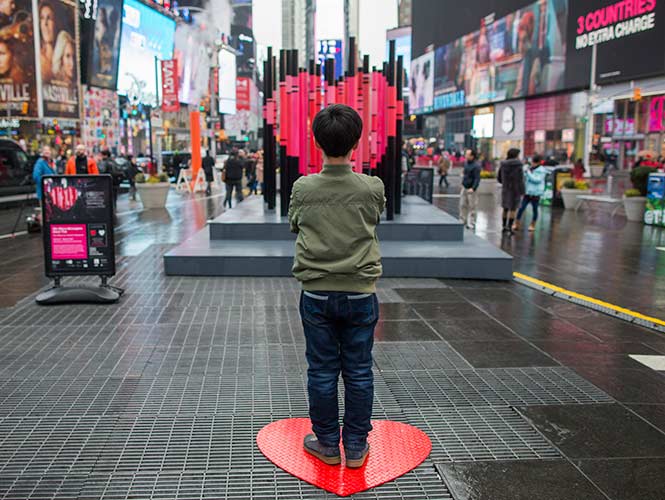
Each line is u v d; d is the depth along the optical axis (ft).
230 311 21.47
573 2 131.85
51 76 94.48
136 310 21.53
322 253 9.89
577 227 46.29
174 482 10.27
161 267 29.73
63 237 22.30
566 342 18.31
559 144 146.20
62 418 12.75
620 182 105.50
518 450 11.45
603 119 131.64
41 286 25.58
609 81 121.80
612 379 15.25
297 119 33.88
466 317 21.06
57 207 22.16
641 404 13.69
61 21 95.76
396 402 13.71
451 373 15.61
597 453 11.35
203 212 56.85
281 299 23.25
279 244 30.89
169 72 103.50
